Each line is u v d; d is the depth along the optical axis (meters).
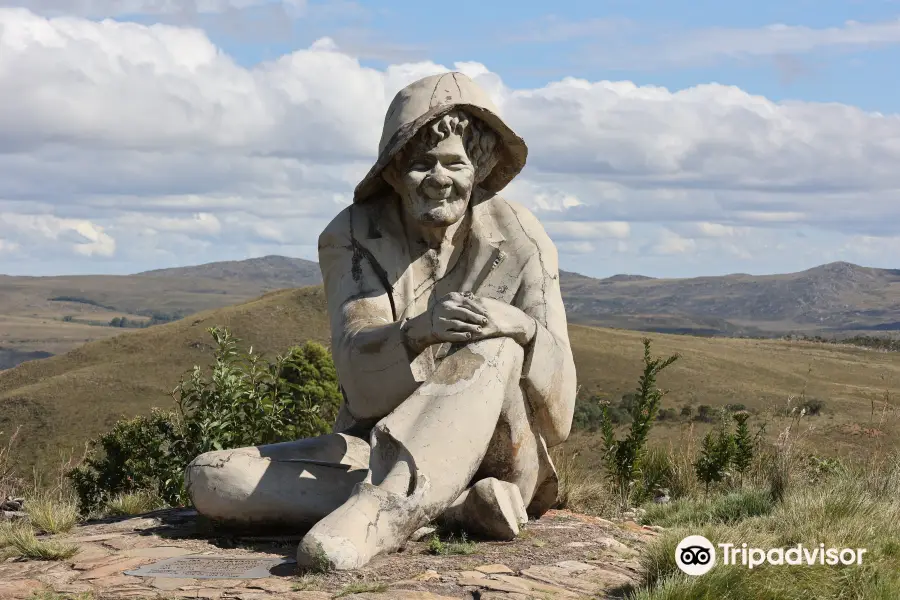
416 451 4.78
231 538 5.28
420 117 5.46
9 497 7.79
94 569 4.52
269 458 5.35
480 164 5.81
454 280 5.94
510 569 4.54
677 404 39.94
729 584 4.20
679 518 6.89
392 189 6.00
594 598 4.18
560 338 5.60
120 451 8.59
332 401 12.99
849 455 8.57
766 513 6.68
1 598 4.04
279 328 55.78
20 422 40.84
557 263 5.95
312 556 4.41
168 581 4.25
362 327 5.47
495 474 5.48
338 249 5.88
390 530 4.68
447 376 4.99
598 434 12.63
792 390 42.88
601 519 6.26
